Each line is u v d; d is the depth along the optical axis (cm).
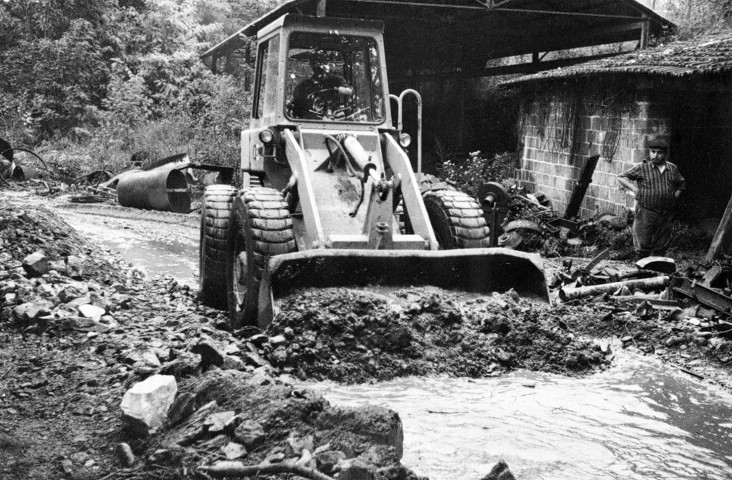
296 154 675
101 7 2598
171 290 782
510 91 2228
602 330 695
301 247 681
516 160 1930
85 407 413
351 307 579
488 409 489
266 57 783
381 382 539
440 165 2081
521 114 1858
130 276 832
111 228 1262
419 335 580
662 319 724
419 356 565
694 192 1400
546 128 1730
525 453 420
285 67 716
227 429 371
